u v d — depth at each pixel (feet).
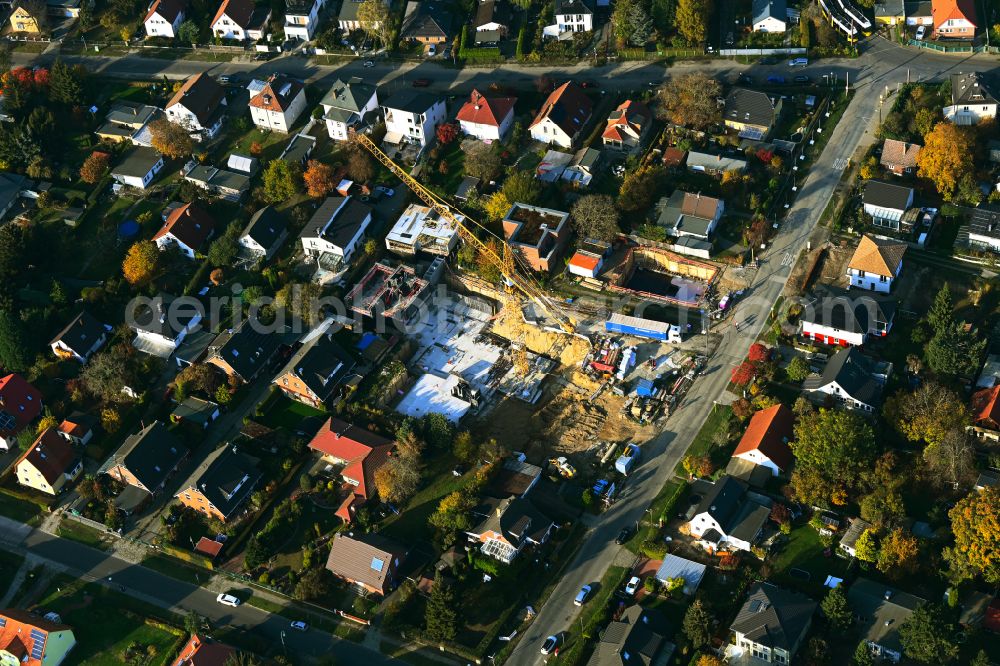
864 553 638.53
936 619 583.99
